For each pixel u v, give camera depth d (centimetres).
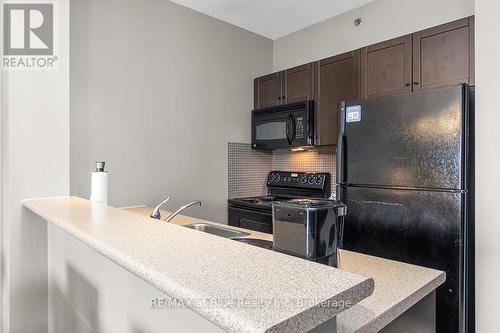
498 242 162
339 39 296
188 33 284
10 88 167
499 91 163
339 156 209
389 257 184
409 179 178
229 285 57
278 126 303
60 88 181
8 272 172
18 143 169
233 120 320
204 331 88
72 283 161
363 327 73
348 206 204
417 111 176
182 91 281
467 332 166
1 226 189
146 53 259
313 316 50
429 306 109
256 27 323
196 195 290
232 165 318
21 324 175
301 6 280
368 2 273
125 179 248
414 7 250
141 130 256
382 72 236
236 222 299
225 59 312
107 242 85
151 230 99
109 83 239
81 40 226
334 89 266
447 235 165
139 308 116
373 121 194
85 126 229
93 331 146
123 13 246
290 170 338
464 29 198
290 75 301
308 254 94
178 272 63
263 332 43
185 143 283
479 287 168
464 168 162
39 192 175
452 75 202
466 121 163
